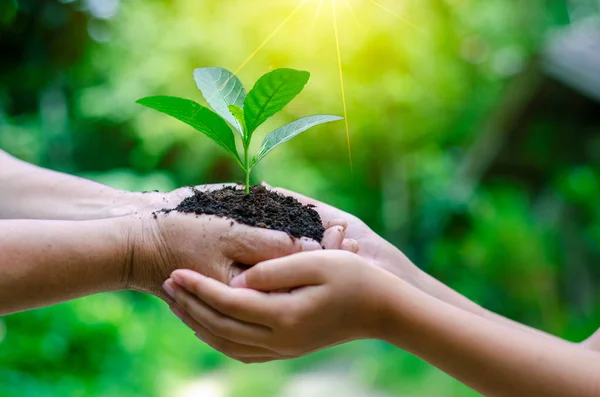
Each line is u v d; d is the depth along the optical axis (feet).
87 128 17.54
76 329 9.95
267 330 2.56
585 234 14.17
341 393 13.82
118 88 16.65
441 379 12.51
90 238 2.82
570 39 14.87
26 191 3.63
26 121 15.98
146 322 13.75
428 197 18.52
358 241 3.61
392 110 19.30
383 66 17.31
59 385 8.76
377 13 15.92
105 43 17.15
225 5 15.79
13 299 2.70
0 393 7.96
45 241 2.74
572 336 12.60
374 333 2.68
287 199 3.47
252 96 2.89
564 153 15.39
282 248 2.76
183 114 2.93
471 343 2.61
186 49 16.05
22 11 15.84
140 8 17.10
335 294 2.53
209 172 18.08
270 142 3.26
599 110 14.15
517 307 14.64
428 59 19.03
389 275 2.67
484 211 16.24
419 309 2.61
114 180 16.35
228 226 2.80
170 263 2.87
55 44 16.93
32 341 9.13
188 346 14.61
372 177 21.20
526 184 16.92
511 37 21.66
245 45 15.62
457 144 21.38
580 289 14.33
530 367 2.60
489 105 20.01
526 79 13.87
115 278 2.93
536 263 14.58
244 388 14.03
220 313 2.58
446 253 16.57
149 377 10.87
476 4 20.51
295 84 2.80
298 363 16.92
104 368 9.86
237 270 2.79
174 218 2.89
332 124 18.62
